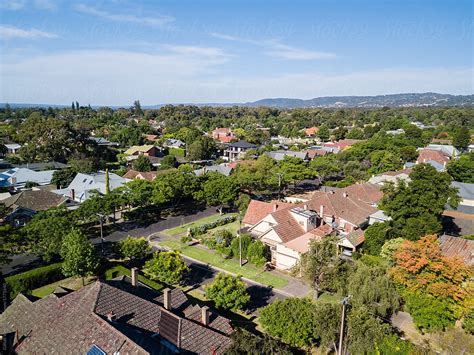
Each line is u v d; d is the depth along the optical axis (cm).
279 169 7812
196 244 5053
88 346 2112
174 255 3712
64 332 2250
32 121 10562
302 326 2519
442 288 2862
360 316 2447
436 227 3891
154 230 5591
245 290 3450
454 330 2881
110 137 14925
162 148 13050
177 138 15025
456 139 11425
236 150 12744
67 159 10006
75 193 6588
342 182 8156
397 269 3172
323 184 8750
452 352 2622
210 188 6156
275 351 2209
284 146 13562
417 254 3083
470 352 2634
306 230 4794
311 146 13450
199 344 2277
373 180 7244
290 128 18825
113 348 2053
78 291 2550
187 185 6388
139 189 5906
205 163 11319
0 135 12456
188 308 2747
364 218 5278
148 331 2359
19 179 7506
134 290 2844
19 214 5434
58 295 2692
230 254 4669
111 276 3850
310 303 2722
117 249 4091
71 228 3950
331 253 3356
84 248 3600
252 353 2128
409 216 4153
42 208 5806
